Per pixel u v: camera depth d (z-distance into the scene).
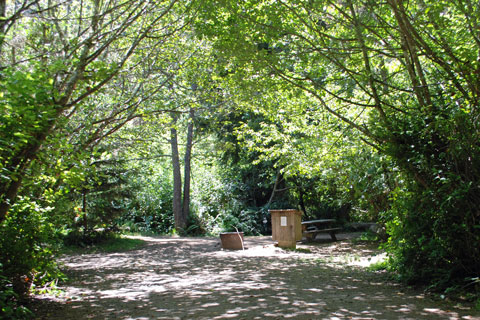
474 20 6.37
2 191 5.46
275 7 7.89
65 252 13.95
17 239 6.41
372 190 11.80
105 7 8.29
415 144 6.98
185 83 11.79
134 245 16.23
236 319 4.95
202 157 23.23
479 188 6.18
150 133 12.21
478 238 6.14
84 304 6.22
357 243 14.59
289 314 5.11
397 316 4.93
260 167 23.55
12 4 7.52
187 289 7.27
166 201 25.48
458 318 4.80
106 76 6.13
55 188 7.68
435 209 6.62
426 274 6.75
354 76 8.30
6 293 5.28
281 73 8.24
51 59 6.95
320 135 12.21
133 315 5.41
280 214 14.24
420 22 7.01
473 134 6.32
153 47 9.14
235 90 10.49
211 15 8.22
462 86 7.17
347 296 6.20
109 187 15.64
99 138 9.20
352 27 7.77
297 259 11.22
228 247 14.06
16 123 4.91
